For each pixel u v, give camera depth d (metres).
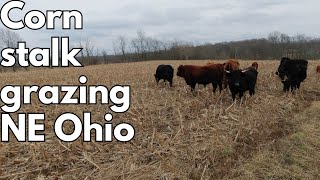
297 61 17.00
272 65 33.50
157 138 9.64
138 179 7.49
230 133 10.20
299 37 90.19
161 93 16.17
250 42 99.38
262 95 16.27
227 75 14.63
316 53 77.31
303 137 9.95
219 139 9.53
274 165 8.26
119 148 9.20
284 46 87.62
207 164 8.36
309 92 18.00
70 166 8.28
